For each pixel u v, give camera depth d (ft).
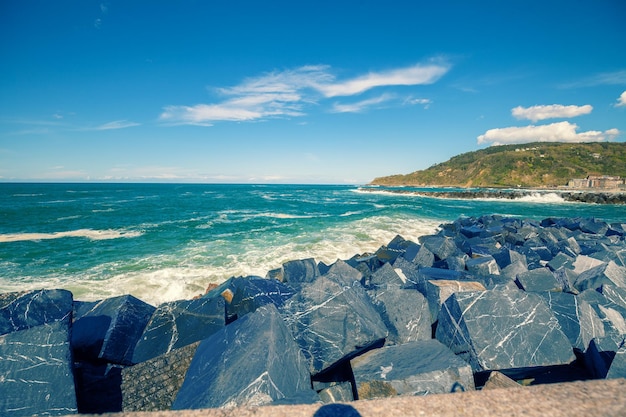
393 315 16.20
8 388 10.50
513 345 13.17
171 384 12.19
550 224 68.28
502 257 32.22
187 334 15.62
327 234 56.90
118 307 17.20
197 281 30.78
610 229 54.49
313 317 14.65
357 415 5.81
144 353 14.75
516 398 5.96
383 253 38.58
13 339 11.42
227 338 12.96
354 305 15.11
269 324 13.03
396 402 6.08
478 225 70.64
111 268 34.96
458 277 25.03
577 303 15.64
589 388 6.12
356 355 13.50
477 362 12.77
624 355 10.77
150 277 31.83
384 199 175.52
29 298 16.61
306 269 27.76
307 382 11.83
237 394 10.03
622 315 17.48
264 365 10.84
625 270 22.65
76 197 166.50
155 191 261.24
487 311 14.34
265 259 39.01
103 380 12.32
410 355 13.02
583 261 26.40
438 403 5.97
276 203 138.21
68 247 45.73
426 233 59.41
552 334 13.67
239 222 72.90
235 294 20.15
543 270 23.22
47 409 10.46
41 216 81.41
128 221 74.33
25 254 41.32
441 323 15.46
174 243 48.62
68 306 17.02
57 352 11.52
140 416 5.88
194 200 152.56
